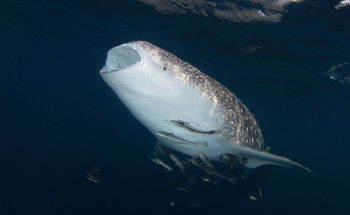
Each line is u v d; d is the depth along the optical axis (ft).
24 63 206.28
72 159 98.68
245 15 39.17
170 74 13.05
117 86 13.01
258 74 72.38
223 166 19.52
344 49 44.14
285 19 37.65
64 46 105.29
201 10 41.29
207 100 14.78
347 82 63.67
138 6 45.21
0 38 124.36
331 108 111.65
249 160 18.29
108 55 13.05
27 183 73.36
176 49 63.67
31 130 170.60
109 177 79.51
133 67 12.24
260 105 137.80
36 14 68.03
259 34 44.96
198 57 66.90
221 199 49.03
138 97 13.23
